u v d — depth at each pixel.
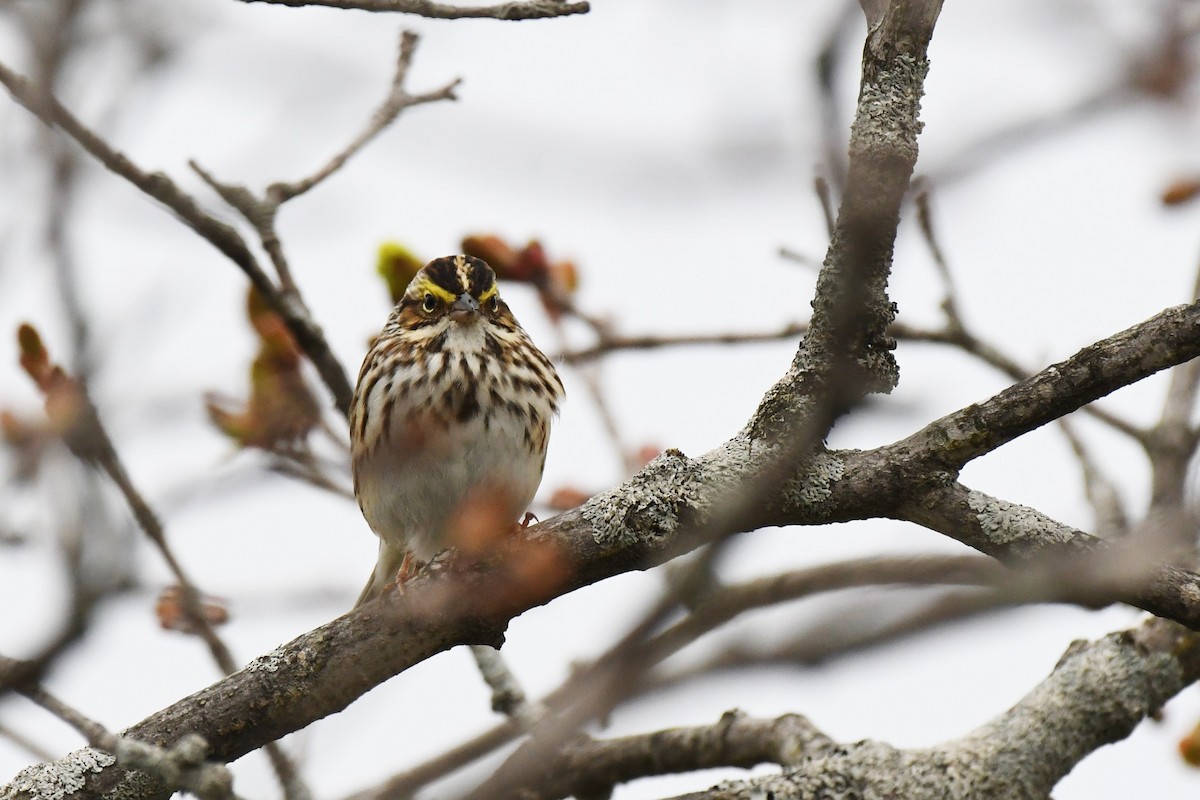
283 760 11.15
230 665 11.32
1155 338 8.36
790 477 8.77
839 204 8.35
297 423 13.30
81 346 10.45
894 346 8.52
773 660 7.22
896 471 8.67
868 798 10.62
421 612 9.23
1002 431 8.55
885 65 8.33
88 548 7.11
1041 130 11.29
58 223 10.26
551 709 9.95
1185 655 11.21
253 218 13.23
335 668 9.26
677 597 6.33
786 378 8.98
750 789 10.68
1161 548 8.46
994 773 10.74
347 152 13.41
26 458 10.34
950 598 6.87
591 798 12.28
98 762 9.15
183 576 11.30
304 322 13.08
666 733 12.13
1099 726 11.05
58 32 11.07
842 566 7.73
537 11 10.20
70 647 7.16
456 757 11.64
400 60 13.48
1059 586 8.29
